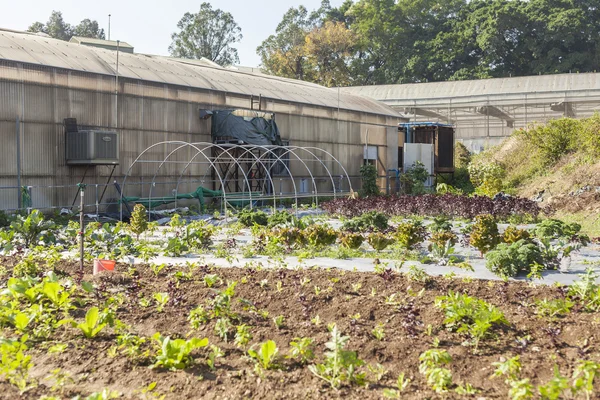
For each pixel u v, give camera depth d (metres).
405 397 5.34
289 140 33.25
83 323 6.88
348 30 71.62
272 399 5.33
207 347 6.62
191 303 8.43
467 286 9.27
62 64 22.94
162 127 26.52
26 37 24.61
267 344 5.95
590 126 31.20
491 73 69.12
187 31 81.06
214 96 29.06
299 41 73.25
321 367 5.78
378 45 75.19
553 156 33.41
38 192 21.77
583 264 12.06
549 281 10.33
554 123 33.78
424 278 9.45
